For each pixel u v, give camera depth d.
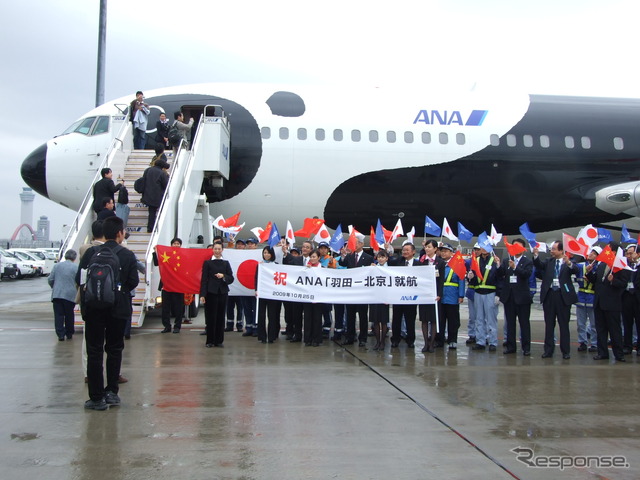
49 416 5.48
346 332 10.32
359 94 17.34
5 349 9.09
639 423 5.52
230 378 7.23
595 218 17.70
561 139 17.31
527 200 17.20
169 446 4.70
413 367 8.25
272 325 10.24
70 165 16.31
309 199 16.52
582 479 4.14
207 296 9.43
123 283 5.96
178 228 12.83
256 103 16.61
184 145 14.33
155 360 8.38
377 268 9.79
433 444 4.84
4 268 32.31
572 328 13.66
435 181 16.77
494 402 6.25
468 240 12.20
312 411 5.77
